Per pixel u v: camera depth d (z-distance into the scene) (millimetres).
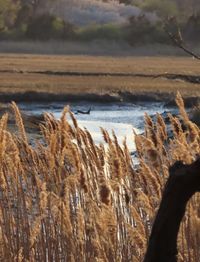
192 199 20203
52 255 22172
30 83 130000
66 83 133000
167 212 12414
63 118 21578
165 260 12398
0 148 21453
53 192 22062
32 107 108250
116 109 109938
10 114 85938
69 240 21438
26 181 23359
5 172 22922
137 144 21891
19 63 185875
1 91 115062
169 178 12500
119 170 20859
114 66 183125
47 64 185500
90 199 20219
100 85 130000
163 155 21578
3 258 22344
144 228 20172
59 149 21953
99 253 19484
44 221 22516
